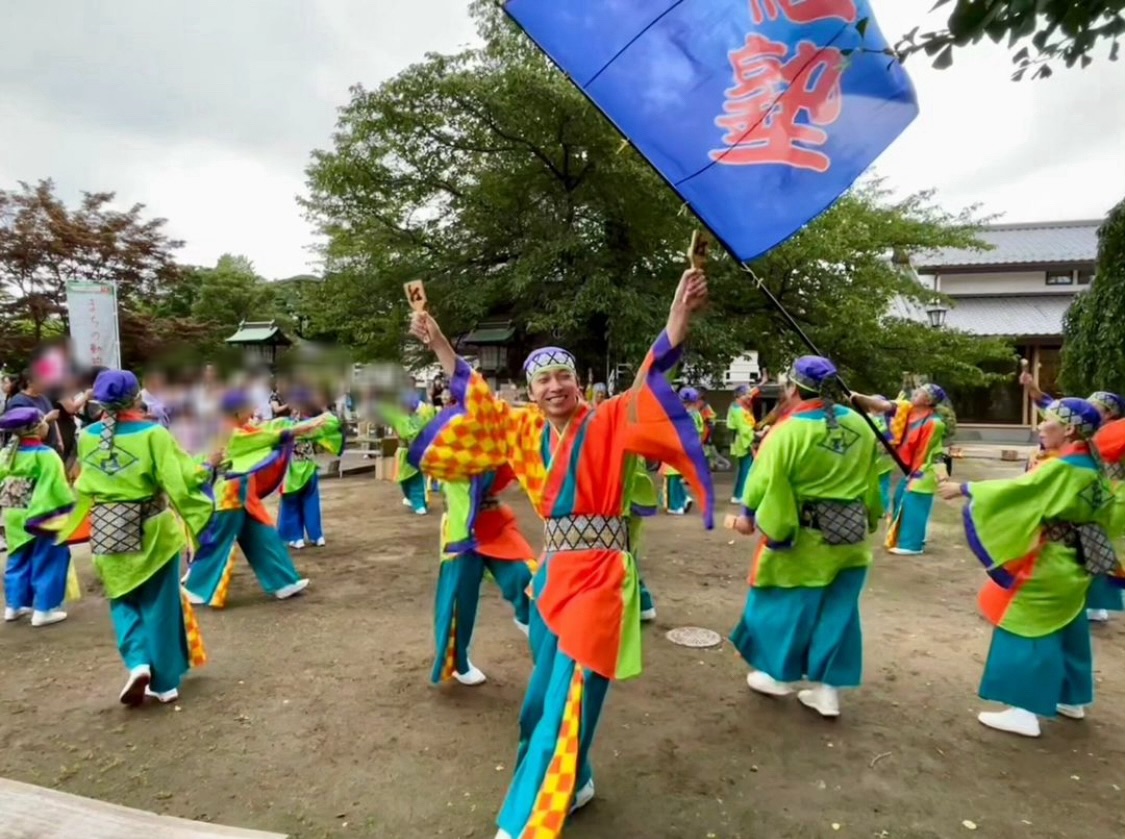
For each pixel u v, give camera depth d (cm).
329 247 1438
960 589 611
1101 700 397
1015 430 2184
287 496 738
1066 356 962
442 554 389
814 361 360
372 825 277
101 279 1455
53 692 395
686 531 834
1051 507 335
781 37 309
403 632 492
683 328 257
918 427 736
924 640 484
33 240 1369
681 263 1351
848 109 303
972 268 2475
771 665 375
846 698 393
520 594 378
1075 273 2469
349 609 542
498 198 1273
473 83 1112
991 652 357
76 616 528
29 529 498
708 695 394
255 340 1393
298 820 280
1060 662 346
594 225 1287
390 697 389
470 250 1312
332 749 333
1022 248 2602
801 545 362
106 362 879
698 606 555
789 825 278
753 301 1414
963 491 353
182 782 306
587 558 258
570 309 1177
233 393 520
